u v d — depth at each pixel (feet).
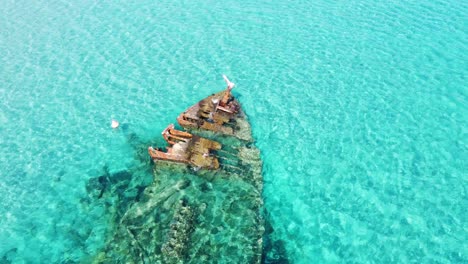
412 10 97.25
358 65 79.41
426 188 55.77
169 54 85.51
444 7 97.66
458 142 62.13
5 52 87.76
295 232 51.72
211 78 78.33
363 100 71.20
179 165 58.39
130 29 94.79
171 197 53.88
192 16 99.45
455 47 82.38
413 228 51.01
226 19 97.35
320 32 90.33
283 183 57.98
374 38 86.99
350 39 87.25
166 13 101.40
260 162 59.98
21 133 68.28
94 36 92.48
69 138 67.31
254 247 48.42
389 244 49.55
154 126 68.69
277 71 79.15
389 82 74.69
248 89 75.15
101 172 61.00
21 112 72.43
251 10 101.40
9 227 53.93
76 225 53.47
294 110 70.13
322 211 54.08
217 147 59.67
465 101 69.36
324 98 72.23
